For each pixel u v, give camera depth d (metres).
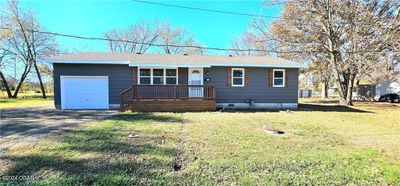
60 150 5.11
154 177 3.86
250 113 11.95
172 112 11.98
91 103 13.35
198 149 5.33
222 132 7.11
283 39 21.06
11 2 25.31
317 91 41.03
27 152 4.98
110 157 4.72
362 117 11.50
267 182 3.72
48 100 22.78
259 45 25.91
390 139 6.67
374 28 16.78
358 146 5.86
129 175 3.91
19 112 11.62
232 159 4.71
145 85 12.45
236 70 14.60
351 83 19.08
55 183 3.60
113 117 9.84
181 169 4.21
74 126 7.76
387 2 16.30
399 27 16.19
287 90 15.14
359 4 16.78
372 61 16.95
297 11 19.14
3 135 6.49
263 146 5.66
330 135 7.06
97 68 13.37
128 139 6.10
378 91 28.89
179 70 14.13
